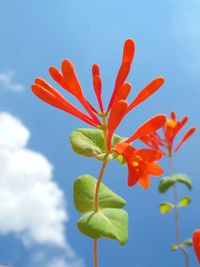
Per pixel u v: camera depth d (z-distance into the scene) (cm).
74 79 31
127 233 29
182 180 74
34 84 31
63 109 32
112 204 32
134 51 31
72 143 31
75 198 32
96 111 32
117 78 32
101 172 30
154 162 29
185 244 71
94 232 29
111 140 30
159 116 29
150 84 31
